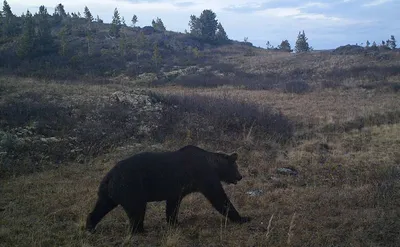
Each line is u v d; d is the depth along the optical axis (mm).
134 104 17531
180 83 34000
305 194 8273
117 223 6906
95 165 10953
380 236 6043
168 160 6641
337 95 26641
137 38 60281
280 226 6645
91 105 16688
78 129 13797
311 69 41531
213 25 74250
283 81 34281
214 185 6875
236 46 70188
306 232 6246
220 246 5977
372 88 29281
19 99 17000
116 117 15430
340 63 43344
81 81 30000
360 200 7715
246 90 30000
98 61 44781
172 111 17000
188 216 7402
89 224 6379
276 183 9352
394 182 8625
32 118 14344
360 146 13352
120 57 47562
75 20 72000
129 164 6348
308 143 13672
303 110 20703
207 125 15438
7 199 8172
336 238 6055
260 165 10938
